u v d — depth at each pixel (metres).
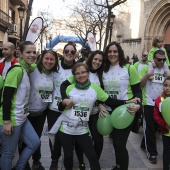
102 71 3.74
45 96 3.77
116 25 30.20
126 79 3.57
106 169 4.20
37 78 3.69
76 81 3.45
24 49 3.43
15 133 3.22
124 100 3.55
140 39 24.23
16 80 3.11
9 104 3.09
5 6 21.81
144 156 4.82
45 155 4.70
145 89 4.71
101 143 3.84
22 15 12.45
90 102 3.36
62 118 3.50
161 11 20.27
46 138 5.55
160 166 4.41
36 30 8.26
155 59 4.62
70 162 3.41
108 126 3.55
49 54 3.64
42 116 4.02
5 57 5.11
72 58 3.90
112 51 3.55
